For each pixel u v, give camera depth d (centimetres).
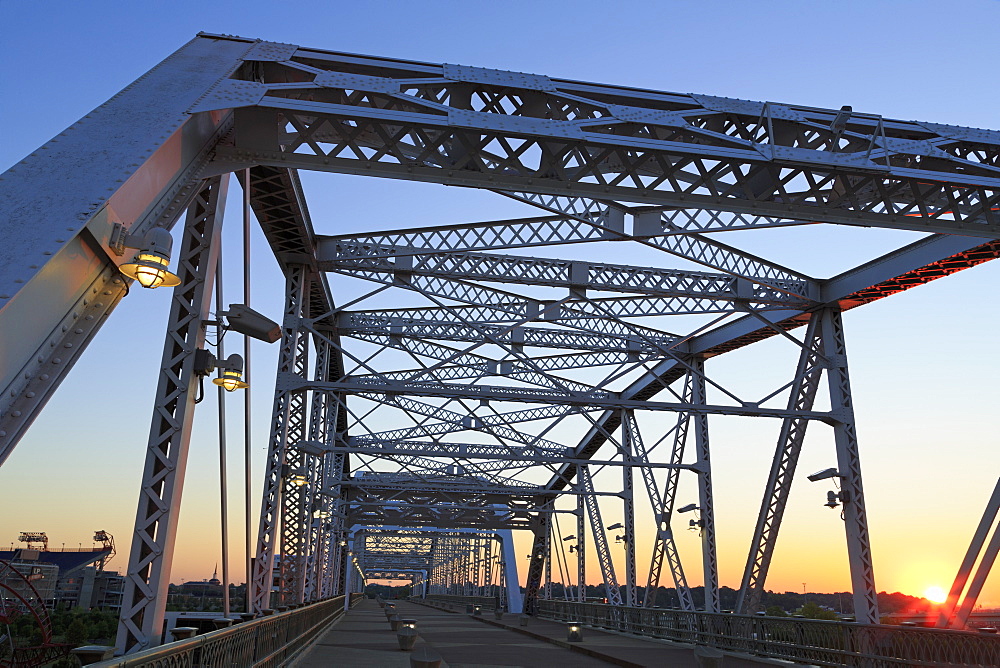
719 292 2638
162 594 863
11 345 587
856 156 1178
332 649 1930
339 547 5812
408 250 2227
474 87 1133
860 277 2545
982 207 1267
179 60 1041
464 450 3978
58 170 722
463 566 10256
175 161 873
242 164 1041
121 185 722
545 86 1152
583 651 2167
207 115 969
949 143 1276
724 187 1235
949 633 1076
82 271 680
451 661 1798
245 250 1134
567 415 3203
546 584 4991
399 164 1102
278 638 1265
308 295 2550
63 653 2272
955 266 2300
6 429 608
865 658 1320
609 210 1955
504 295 2636
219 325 991
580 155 1152
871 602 2417
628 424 3703
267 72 1136
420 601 11462
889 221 1277
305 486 2470
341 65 1155
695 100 1216
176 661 590
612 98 1198
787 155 1144
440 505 4762
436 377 3050
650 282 2583
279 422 2269
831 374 2662
